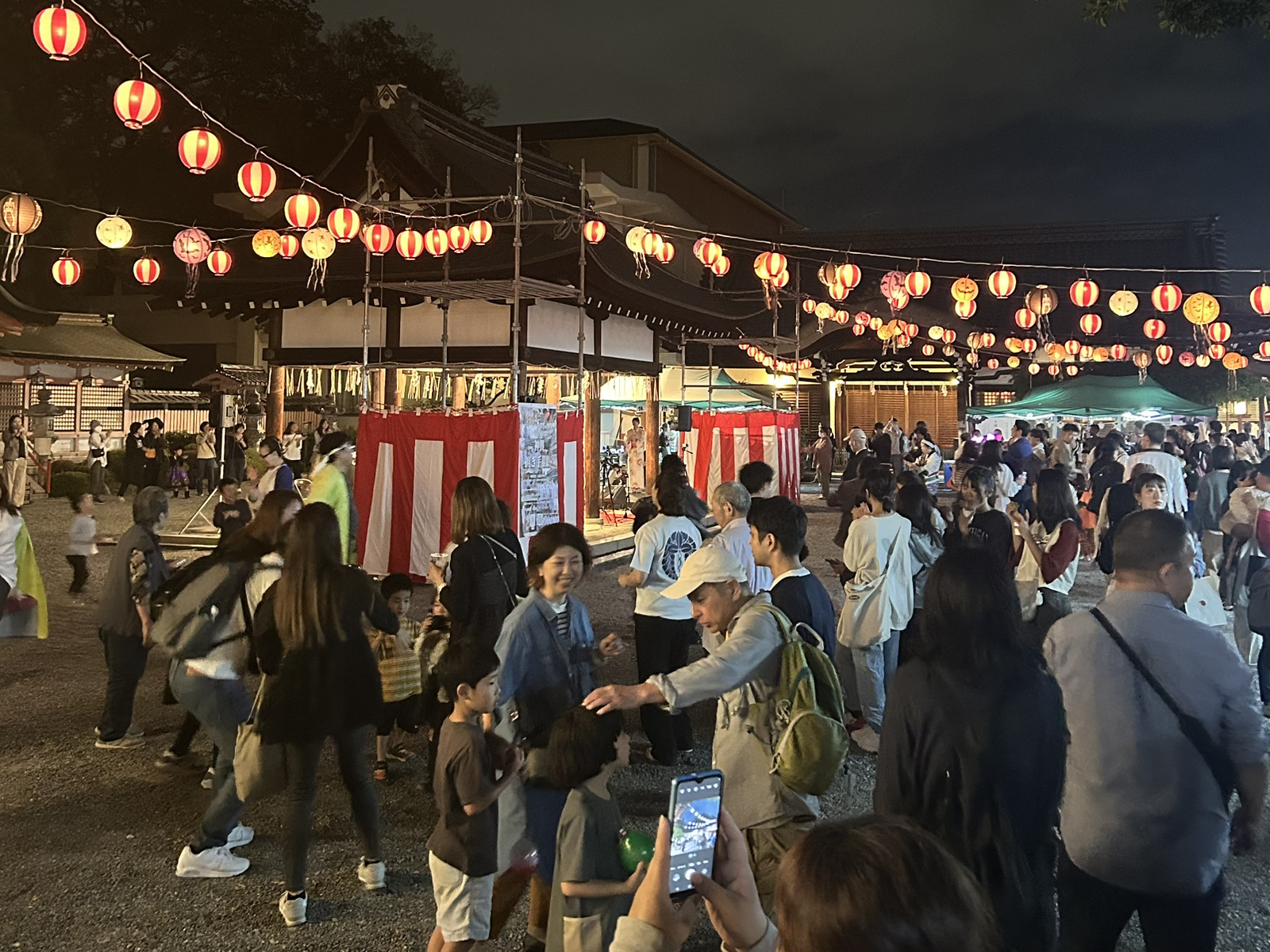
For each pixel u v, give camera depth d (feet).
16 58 96.68
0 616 24.54
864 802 18.92
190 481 84.89
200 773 19.85
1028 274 110.63
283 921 13.94
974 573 8.68
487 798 11.74
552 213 62.39
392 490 42.04
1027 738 8.31
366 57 121.60
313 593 13.84
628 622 35.65
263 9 109.40
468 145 66.13
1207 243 106.42
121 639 21.31
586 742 10.16
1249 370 81.46
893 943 3.82
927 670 8.69
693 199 126.11
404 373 71.05
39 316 90.48
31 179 93.97
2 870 15.47
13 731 22.47
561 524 13.79
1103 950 9.37
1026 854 8.25
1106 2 31.27
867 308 93.35
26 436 73.05
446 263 50.52
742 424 62.80
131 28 104.94
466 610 16.96
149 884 15.08
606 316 64.03
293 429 80.33
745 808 10.98
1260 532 25.94
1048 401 77.82
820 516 75.00
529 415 40.81
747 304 92.27
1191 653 9.02
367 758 21.43
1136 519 9.66
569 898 10.05
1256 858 16.75
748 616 11.27
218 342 110.93
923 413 112.98
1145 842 8.93
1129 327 98.07
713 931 13.78
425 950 13.24
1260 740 8.95
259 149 31.22
